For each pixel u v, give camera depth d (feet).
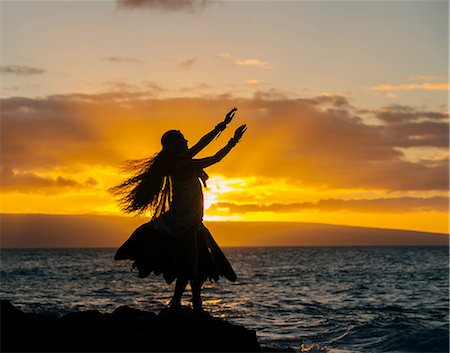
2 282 141.90
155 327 25.44
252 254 520.83
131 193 26.58
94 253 531.50
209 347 24.94
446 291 118.73
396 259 360.48
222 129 26.17
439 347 51.88
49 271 200.64
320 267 245.45
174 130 26.78
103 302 90.38
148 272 26.05
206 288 120.47
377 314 75.46
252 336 26.08
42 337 24.43
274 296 104.01
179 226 26.04
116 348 24.08
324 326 63.21
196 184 26.35
